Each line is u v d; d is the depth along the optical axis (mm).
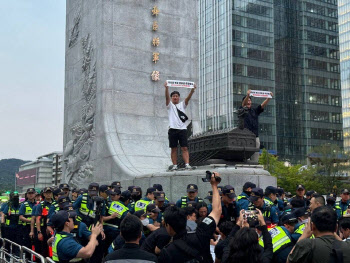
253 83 84875
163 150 19031
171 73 20359
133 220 4180
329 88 95438
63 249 5105
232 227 5477
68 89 22938
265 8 88688
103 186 8492
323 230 4090
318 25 96438
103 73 18859
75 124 21656
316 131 91625
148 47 19984
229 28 84875
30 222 10445
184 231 4281
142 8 20125
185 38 21016
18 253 10703
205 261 4340
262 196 7051
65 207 6523
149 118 19438
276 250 5148
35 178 81875
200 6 95625
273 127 85562
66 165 22078
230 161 12273
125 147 18234
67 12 24062
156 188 9492
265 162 50219
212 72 89625
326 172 56469
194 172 11766
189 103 20609
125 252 4051
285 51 91562
